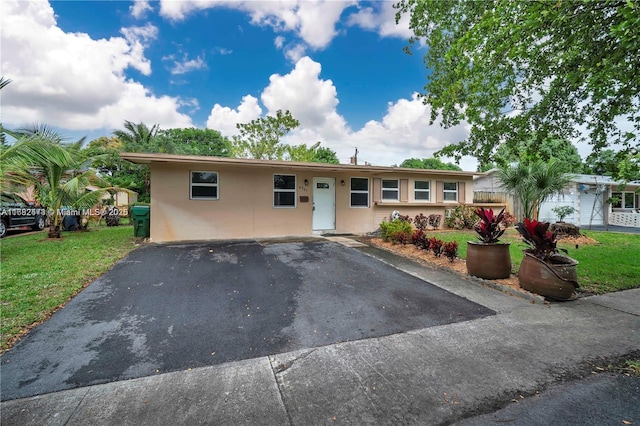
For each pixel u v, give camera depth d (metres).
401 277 5.32
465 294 4.47
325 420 1.86
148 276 5.06
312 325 3.33
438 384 2.25
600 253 7.45
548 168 10.07
